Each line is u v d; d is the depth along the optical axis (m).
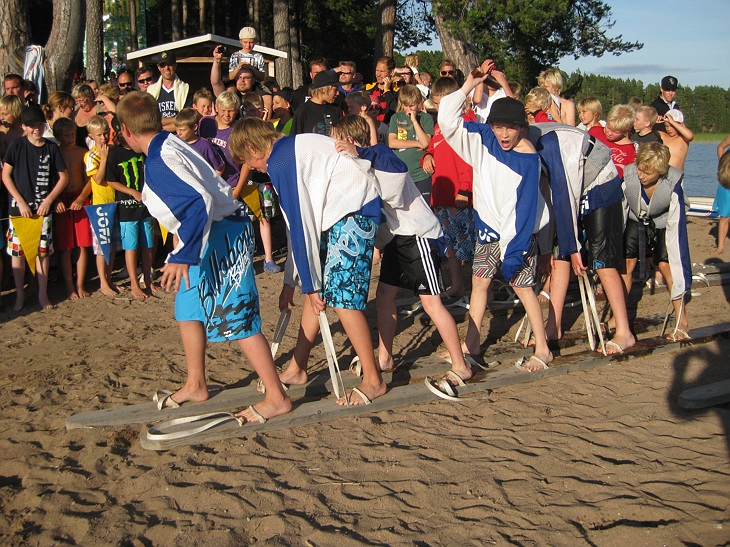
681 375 4.86
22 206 6.88
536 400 4.49
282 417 4.15
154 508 3.36
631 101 8.25
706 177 18.98
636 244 5.90
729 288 7.20
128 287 7.79
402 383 4.79
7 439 4.13
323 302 4.09
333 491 3.45
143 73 9.10
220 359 5.36
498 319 6.27
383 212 4.41
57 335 6.21
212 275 3.94
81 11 11.20
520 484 3.47
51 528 3.23
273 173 3.92
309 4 32.69
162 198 3.61
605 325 5.91
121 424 4.21
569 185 4.84
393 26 19.11
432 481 3.53
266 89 9.73
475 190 4.73
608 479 3.50
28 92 8.62
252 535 3.13
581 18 22.81
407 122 7.46
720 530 3.06
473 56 18.25
